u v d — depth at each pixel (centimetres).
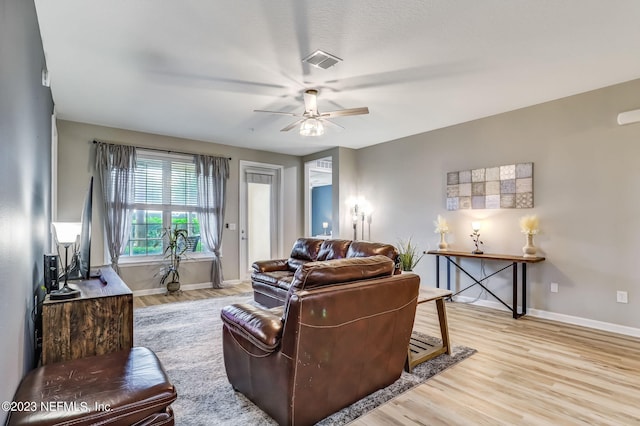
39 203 252
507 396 228
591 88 367
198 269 588
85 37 260
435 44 273
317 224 1234
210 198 599
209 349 312
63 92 371
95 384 151
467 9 228
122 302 215
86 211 252
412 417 203
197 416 204
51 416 127
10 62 144
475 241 471
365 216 643
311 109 369
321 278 185
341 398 204
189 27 248
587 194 376
